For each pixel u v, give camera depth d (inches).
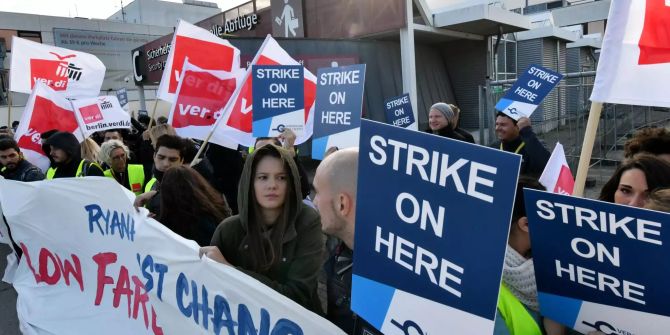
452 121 181.0
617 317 45.7
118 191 104.7
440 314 42.9
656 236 40.9
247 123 160.7
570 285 48.3
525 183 65.0
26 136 202.1
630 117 296.0
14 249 168.9
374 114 426.0
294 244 79.4
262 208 79.6
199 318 81.4
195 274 81.5
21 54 225.8
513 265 58.8
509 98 155.1
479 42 493.4
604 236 44.2
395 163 45.8
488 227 38.7
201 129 177.2
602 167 289.1
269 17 537.3
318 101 152.6
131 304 103.6
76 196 117.0
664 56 77.8
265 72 152.6
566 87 279.7
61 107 212.1
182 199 102.0
